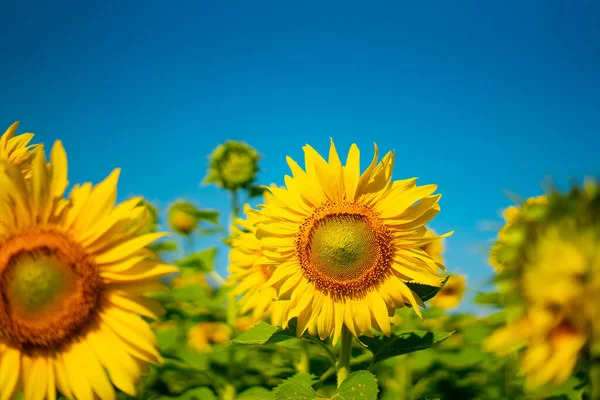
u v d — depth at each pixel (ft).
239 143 4.08
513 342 1.82
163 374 3.57
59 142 1.99
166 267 1.97
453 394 3.64
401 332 2.40
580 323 1.70
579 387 1.86
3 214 1.93
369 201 2.45
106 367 1.94
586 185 1.77
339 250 2.37
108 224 1.96
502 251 1.82
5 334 1.91
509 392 2.86
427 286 2.43
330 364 3.37
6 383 1.87
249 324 3.97
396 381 3.83
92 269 1.96
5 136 2.28
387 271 2.40
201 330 3.92
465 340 3.84
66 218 1.97
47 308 1.92
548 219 1.77
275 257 2.47
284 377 3.39
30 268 1.91
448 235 2.35
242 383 3.60
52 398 1.89
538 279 1.74
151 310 2.00
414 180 2.42
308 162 2.47
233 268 3.51
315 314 2.40
